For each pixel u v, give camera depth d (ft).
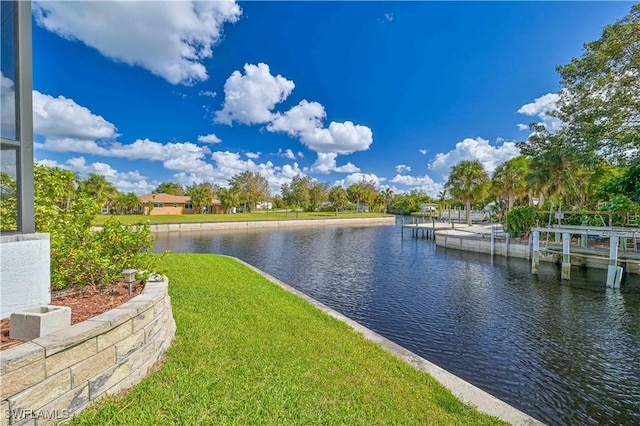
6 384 5.90
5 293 8.80
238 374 10.65
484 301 35.37
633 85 38.83
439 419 9.85
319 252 73.51
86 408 7.56
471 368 20.35
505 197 107.45
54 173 17.28
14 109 9.29
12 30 9.27
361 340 16.51
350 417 9.11
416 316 30.48
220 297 20.99
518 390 17.90
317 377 11.34
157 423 7.62
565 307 32.91
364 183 267.59
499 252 64.64
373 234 119.34
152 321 10.46
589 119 43.29
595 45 40.68
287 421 8.41
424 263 59.57
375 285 43.09
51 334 7.32
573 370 20.07
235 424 7.98
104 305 11.03
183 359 11.17
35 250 9.56
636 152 41.42
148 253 15.60
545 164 65.05
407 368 13.55
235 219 147.54
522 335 25.67
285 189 228.22
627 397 17.24
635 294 37.40
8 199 9.47
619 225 54.95
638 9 35.86
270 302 21.81
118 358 8.59
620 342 24.23
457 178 112.16
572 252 46.60
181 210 192.95
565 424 15.16
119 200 159.02
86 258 12.71
